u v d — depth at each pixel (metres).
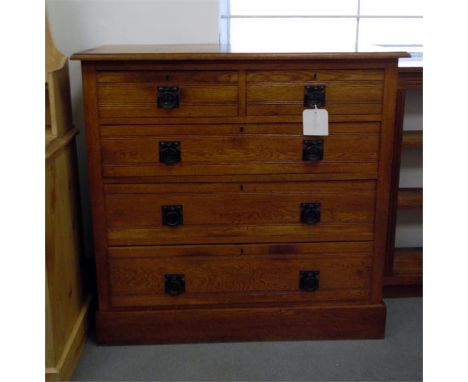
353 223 1.78
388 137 1.70
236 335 1.86
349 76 1.64
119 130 1.65
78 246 1.92
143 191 1.71
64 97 1.79
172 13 2.12
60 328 1.63
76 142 2.10
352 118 1.67
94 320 2.01
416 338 1.89
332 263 1.82
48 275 1.52
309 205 1.75
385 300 2.18
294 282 1.83
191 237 1.77
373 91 1.66
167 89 1.61
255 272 1.81
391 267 2.13
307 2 2.31
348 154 1.71
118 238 1.75
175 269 1.80
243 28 2.32
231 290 1.82
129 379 1.67
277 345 1.85
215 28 2.14
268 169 1.71
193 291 1.82
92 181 1.70
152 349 1.83
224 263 1.80
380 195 1.76
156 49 1.78
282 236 1.78
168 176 1.70
